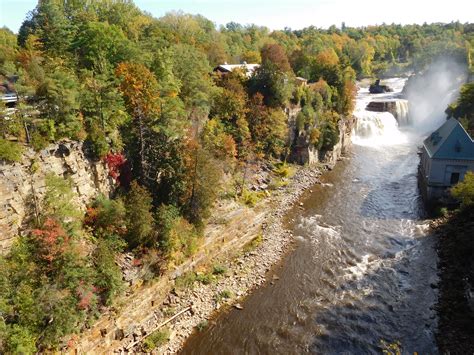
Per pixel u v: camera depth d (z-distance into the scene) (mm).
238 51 134625
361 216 62094
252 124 75000
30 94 38438
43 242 33312
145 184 47688
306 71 108375
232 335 38500
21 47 62094
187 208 48031
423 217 60500
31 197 35906
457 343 35625
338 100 96688
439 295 42531
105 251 36875
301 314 40938
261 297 43750
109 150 45250
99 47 56250
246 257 51219
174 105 53594
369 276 46688
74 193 40438
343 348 36531
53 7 63469
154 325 39125
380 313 40562
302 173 78812
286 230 57906
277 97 80188
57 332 30781
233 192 62562
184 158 47844
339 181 77062
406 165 84500
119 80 49156
